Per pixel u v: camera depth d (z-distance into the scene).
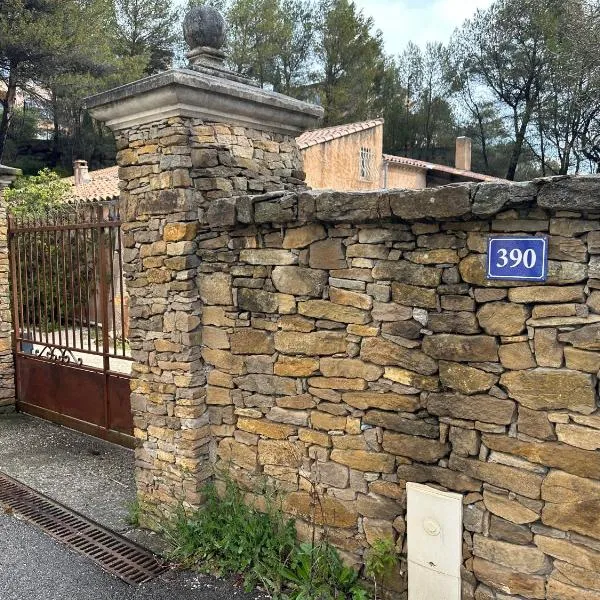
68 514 4.16
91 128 25.78
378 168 17.19
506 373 2.49
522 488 2.49
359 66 26.20
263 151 3.90
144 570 3.41
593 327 2.26
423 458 2.78
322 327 3.07
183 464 3.63
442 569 2.72
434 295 2.67
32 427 6.10
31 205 11.92
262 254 3.24
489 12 27.28
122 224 3.77
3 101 21.83
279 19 26.14
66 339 5.71
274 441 3.35
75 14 17.38
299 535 3.31
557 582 2.44
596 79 17.55
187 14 3.88
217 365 3.54
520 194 2.30
